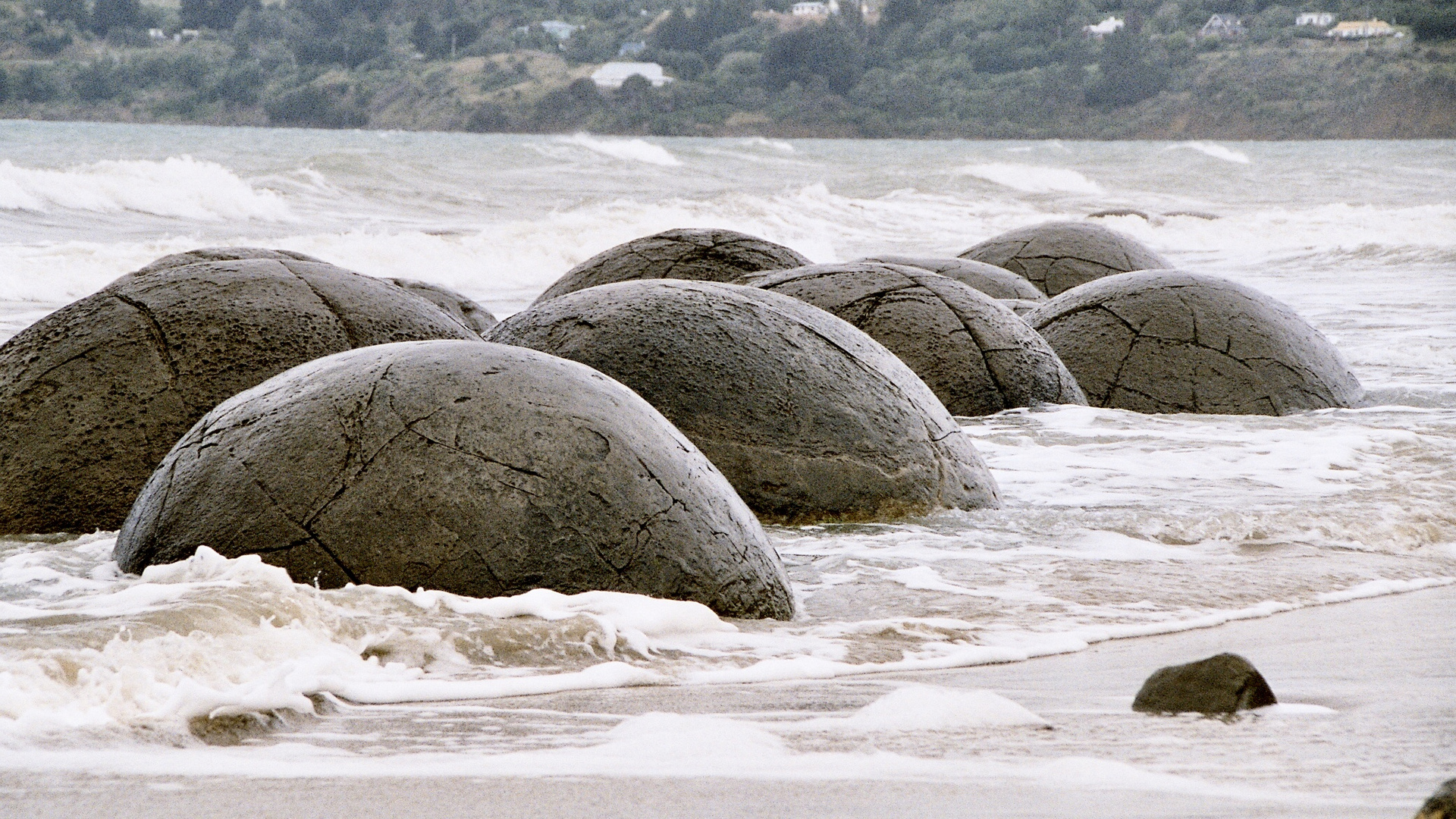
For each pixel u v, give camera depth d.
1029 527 30.62
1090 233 69.94
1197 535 30.69
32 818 11.82
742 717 16.69
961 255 71.06
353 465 22.59
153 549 23.42
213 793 12.62
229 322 30.25
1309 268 111.06
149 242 96.50
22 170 115.12
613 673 18.92
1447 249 112.81
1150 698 16.89
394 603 20.83
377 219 132.88
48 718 14.80
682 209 140.38
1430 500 34.72
